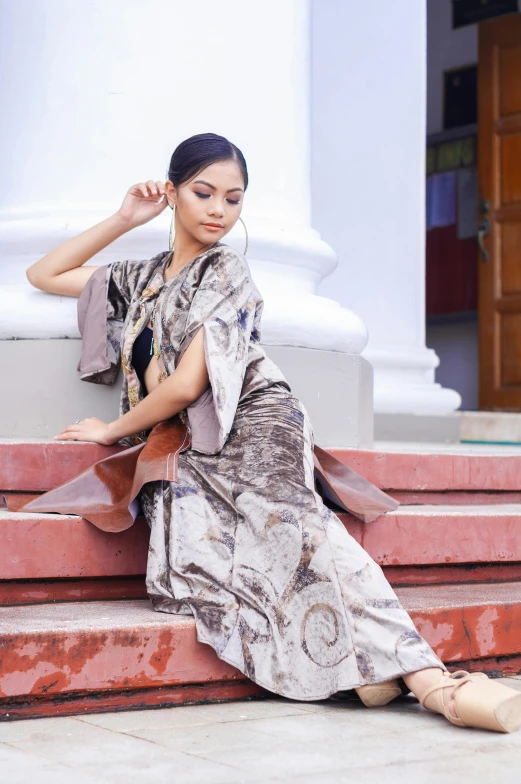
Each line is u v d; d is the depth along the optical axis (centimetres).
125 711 217
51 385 315
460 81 982
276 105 365
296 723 207
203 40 348
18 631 207
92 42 344
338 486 276
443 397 609
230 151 266
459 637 256
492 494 360
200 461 245
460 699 205
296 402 259
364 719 212
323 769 175
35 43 349
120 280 294
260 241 347
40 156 347
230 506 238
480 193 862
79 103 344
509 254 845
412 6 606
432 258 998
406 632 219
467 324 977
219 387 244
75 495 255
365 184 600
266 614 226
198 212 265
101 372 301
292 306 335
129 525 245
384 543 286
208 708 221
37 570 245
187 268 266
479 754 188
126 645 216
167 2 345
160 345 265
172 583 236
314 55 593
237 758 180
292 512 227
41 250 340
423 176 609
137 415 260
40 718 208
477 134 959
